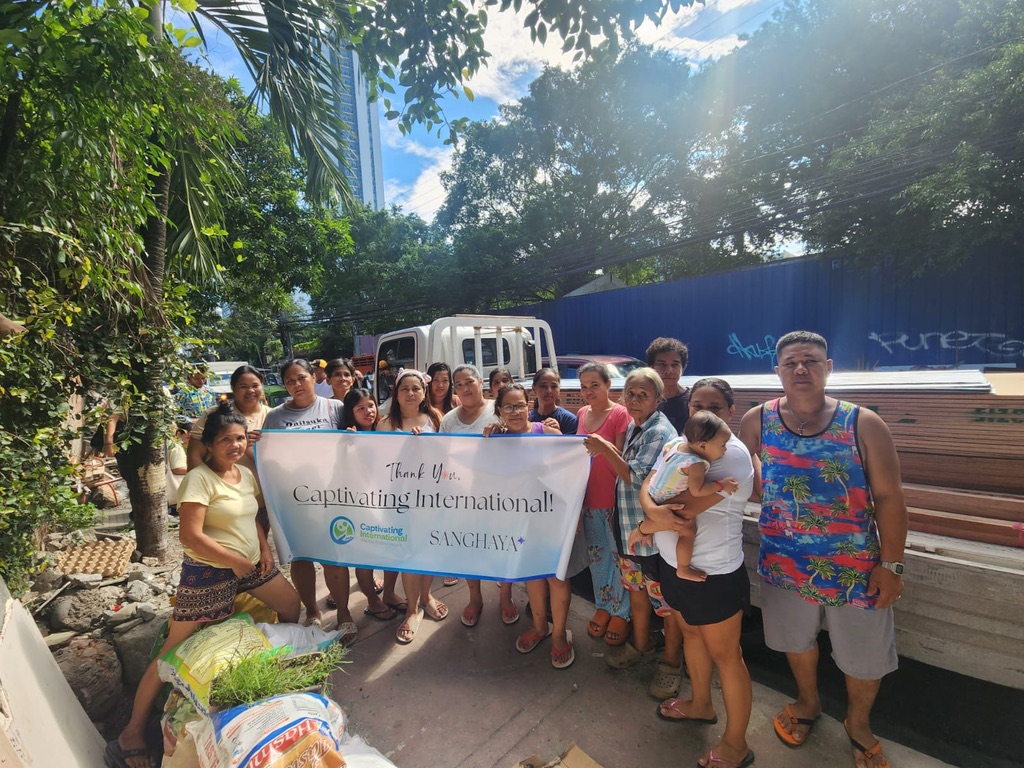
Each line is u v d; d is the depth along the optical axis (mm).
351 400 3336
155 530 3797
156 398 3299
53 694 1807
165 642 2322
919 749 2229
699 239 12781
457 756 2164
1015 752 2189
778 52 13812
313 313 25578
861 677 1957
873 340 9852
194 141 3818
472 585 3158
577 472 2641
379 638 3053
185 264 4352
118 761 2090
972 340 8789
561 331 14883
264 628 2293
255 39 3936
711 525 1949
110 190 2641
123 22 2170
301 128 4094
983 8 9625
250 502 2512
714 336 11938
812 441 1941
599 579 2867
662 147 17328
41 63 2121
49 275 2520
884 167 8938
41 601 2885
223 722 1715
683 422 2896
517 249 19391
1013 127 7418
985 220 7836
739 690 1997
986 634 2012
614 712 2387
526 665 2756
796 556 2004
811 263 10477
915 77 9719
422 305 20391
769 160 14133
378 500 2947
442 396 4164
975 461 2396
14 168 2297
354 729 2334
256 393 3273
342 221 13953
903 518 1826
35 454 2213
